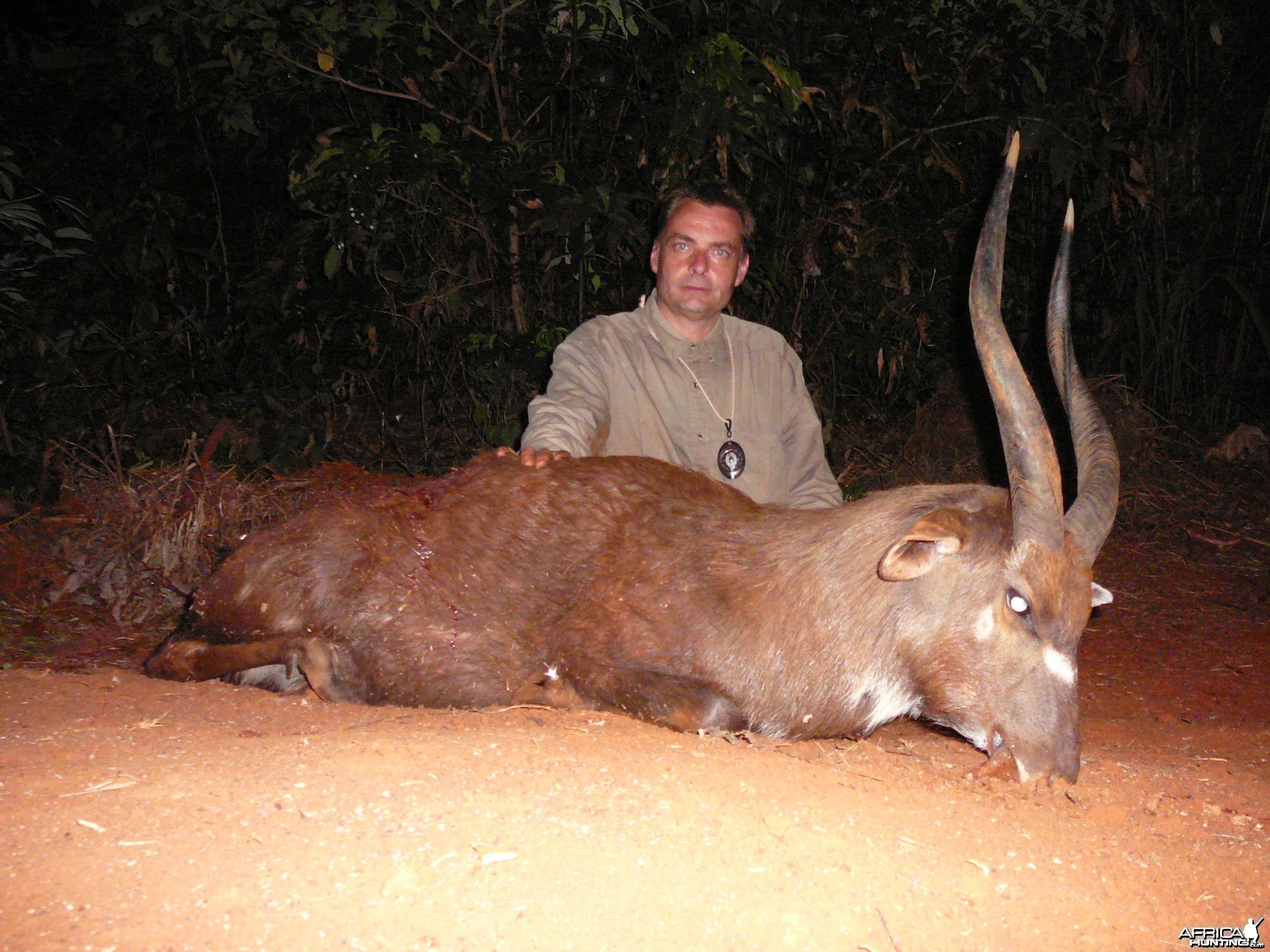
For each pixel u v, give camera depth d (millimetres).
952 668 1408
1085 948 946
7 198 2846
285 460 2836
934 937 933
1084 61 3270
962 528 1371
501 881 934
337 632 1593
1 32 3250
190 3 2857
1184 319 3828
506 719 1423
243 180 3227
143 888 897
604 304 3068
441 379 3359
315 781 1117
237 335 3236
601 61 2812
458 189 2941
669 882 959
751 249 1995
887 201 3027
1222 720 1903
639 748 1300
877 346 3031
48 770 1148
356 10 2730
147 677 1662
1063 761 1330
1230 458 3584
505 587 1568
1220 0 3773
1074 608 1347
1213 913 1031
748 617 1507
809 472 2006
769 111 2611
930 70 2994
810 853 1039
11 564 2285
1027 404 1341
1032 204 3682
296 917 867
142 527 2346
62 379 2824
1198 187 3828
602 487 1601
